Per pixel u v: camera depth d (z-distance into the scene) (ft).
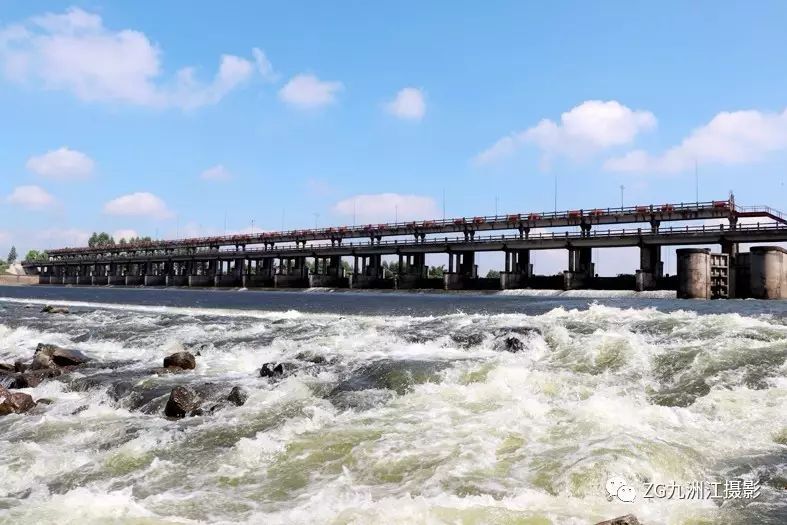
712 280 219.20
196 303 216.13
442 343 75.41
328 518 27.63
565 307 162.30
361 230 364.58
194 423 46.55
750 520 26.58
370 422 43.75
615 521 24.45
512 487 30.53
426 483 31.58
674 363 55.16
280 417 46.91
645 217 260.21
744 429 39.09
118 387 59.98
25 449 41.50
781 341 59.77
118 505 29.68
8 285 547.90
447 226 327.88
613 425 39.52
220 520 28.04
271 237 418.72
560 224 284.41
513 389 51.78
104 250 564.30
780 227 220.43
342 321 107.65
